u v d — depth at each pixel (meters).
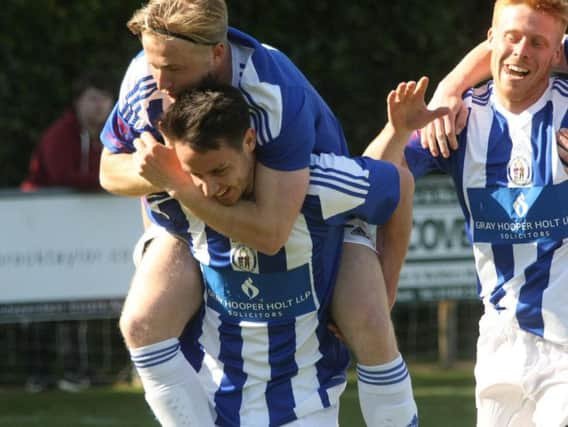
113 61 34.72
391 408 14.49
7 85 34.06
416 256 28.36
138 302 14.49
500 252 15.73
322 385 14.73
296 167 13.61
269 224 13.58
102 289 27.86
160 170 13.46
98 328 30.23
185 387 14.50
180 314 14.52
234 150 13.26
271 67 13.64
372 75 35.50
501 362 15.88
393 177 14.37
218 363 14.73
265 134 13.51
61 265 27.77
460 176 15.89
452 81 16.00
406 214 14.77
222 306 14.59
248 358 14.57
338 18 35.38
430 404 26.23
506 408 16.08
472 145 15.75
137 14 13.27
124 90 14.14
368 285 14.42
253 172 13.69
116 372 30.17
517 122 15.59
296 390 14.60
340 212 14.17
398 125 14.80
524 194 15.50
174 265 14.57
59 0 34.69
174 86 13.36
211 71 13.42
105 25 35.00
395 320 31.92
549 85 15.68
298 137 13.55
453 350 31.09
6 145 34.00
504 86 15.38
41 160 28.31
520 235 15.59
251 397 14.62
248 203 13.65
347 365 15.16
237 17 35.22
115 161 14.46
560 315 15.46
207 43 13.11
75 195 27.72
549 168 15.39
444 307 30.92
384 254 15.02
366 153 15.17
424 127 15.55
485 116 15.77
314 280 14.42
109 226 27.83
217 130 13.12
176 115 13.21
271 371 14.55
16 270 27.69
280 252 14.12
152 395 14.55
